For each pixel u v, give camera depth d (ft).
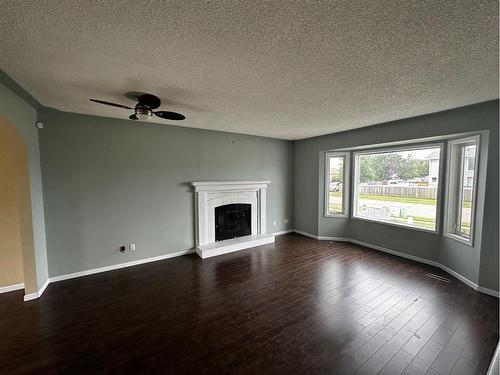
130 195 12.35
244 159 16.49
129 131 12.19
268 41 5.09
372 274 11.38
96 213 11.53
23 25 4.45
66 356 6.34
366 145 14.01
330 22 4.43
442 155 11.83
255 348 6.61
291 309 8.48
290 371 5.84
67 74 6.65
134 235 12.55
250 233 16.90
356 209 16.46
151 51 5.49
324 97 8.64
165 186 13.37
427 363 6.08
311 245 15.98
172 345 6.72
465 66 6.22
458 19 4.31
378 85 7.52
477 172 9.78
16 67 6.20
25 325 7.63
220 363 6.09
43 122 10.19
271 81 7.21
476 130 9.52
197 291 9.82
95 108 10.04
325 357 6.28
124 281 10.74
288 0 3.86
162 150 13.17
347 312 8.29
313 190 17.76
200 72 6.58
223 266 12.46
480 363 6.06
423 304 8.77
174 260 13.30
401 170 13.92
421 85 7.52
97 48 5.33
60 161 10.62
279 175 18.57
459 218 11.34
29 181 9.05
